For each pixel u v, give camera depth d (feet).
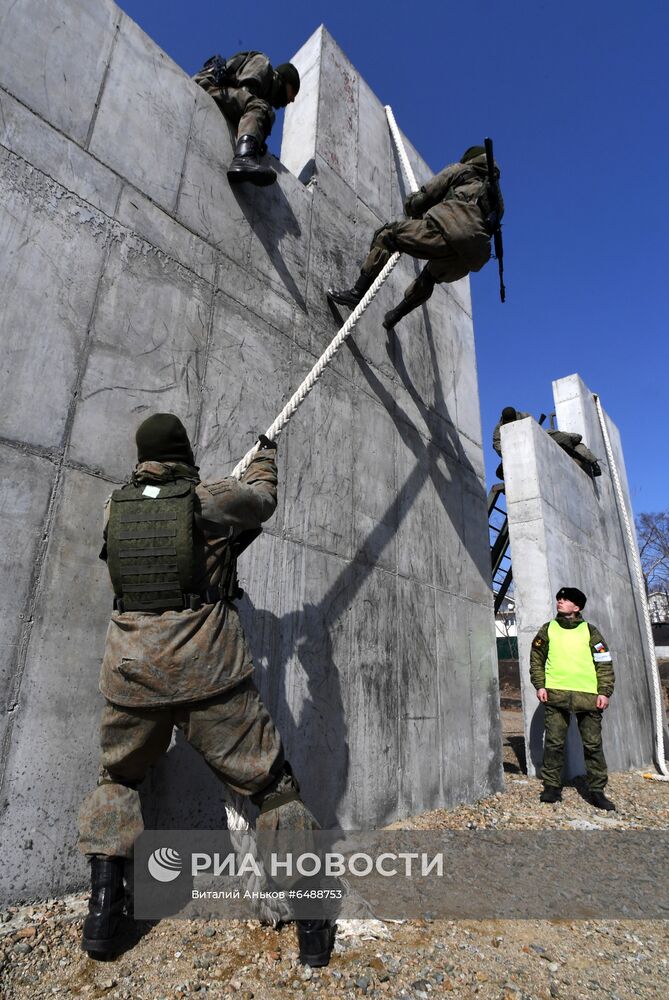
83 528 7.35
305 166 13.69
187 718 5.78
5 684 6.34
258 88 11.02
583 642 15.74
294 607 10.15
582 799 15.67
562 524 22.36
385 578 12.73
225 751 5.88
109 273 8.30
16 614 6.55
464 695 14.75
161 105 9.64
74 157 8.14
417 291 13.82
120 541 5.98
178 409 8.90
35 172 7.62
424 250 12.46
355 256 14.24
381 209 15.81
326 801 9.87
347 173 14.64
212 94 10.96
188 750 7.80
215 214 10.32
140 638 5.73
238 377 10.08
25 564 6.72
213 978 5.54
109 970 5.48
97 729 7.04
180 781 7.63
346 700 10.80
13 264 7.19
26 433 6.98
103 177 8.48
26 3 7.89
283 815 5.90
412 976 5.97
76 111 8.29
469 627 15.72
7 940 5.59
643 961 6.84
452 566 15.51
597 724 15.23
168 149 9.63
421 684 13.12
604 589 25.82
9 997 4.98
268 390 10.68
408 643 13.00
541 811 13.88
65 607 6.99
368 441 13.21
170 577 5.88
